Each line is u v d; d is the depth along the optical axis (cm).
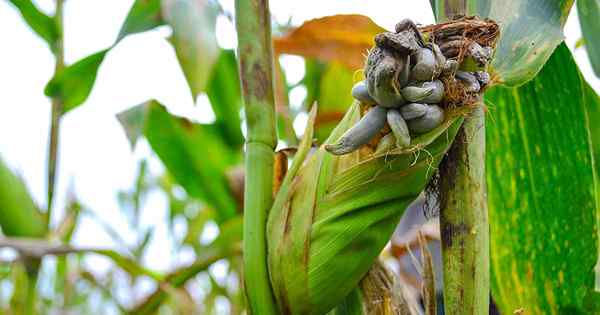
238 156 127
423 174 70
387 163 70
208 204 126
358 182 71
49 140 114
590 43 92
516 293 84
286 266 72
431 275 74
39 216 112
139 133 105
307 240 72
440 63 65
